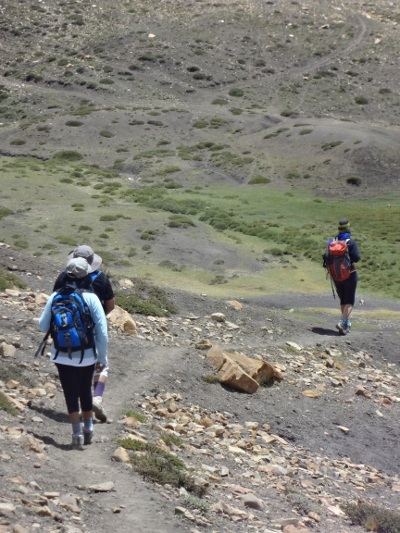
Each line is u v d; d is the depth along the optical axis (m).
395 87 114.25
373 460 11.19
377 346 16.59
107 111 99.25
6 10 136.88
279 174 77.06
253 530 6.89
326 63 120.88
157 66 119.38
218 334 15.01
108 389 10.64
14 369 10.04
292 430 11.40
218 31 130.25
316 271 41.81
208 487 7.75
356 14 138.75
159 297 16.52
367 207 65.19
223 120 97.50
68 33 130.50
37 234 47.75
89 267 7.93
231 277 40.28
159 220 51.81
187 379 11.80
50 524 5.82
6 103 110.19
